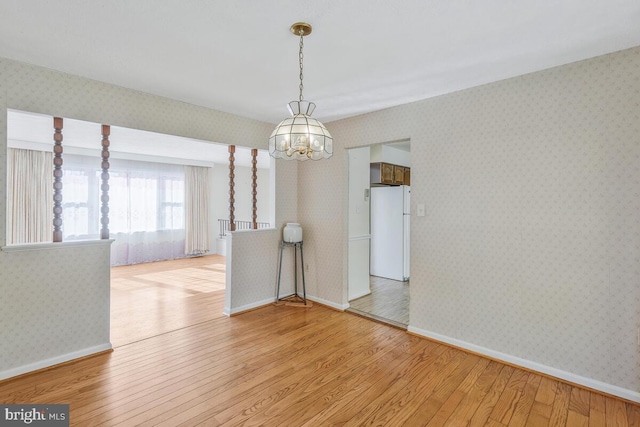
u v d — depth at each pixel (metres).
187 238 7.89
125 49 2.21
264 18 1.83
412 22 1.85
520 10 1.73
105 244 2.82
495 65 2.41
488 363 2.65
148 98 3.05
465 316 2.88
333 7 1.71
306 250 4.30
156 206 7.45
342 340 3.06
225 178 8.84
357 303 4.18
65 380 2.33
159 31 1.97
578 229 2.33
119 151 6.51
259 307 4.00
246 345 2.93
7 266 2.35
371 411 2.02
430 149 3.10
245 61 2.37
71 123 4.04
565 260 2.38
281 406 2.05
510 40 2.05
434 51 2.20
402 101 3.22
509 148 2.62
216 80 2.73
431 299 3.11
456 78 2.65
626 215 2.16
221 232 8.71
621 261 2.18
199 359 2.66
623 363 2.18
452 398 2.16
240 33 1.99
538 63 2.37
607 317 2.23
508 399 2.16
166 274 6.03
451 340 2.97
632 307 2.15
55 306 2.55
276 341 3.02
